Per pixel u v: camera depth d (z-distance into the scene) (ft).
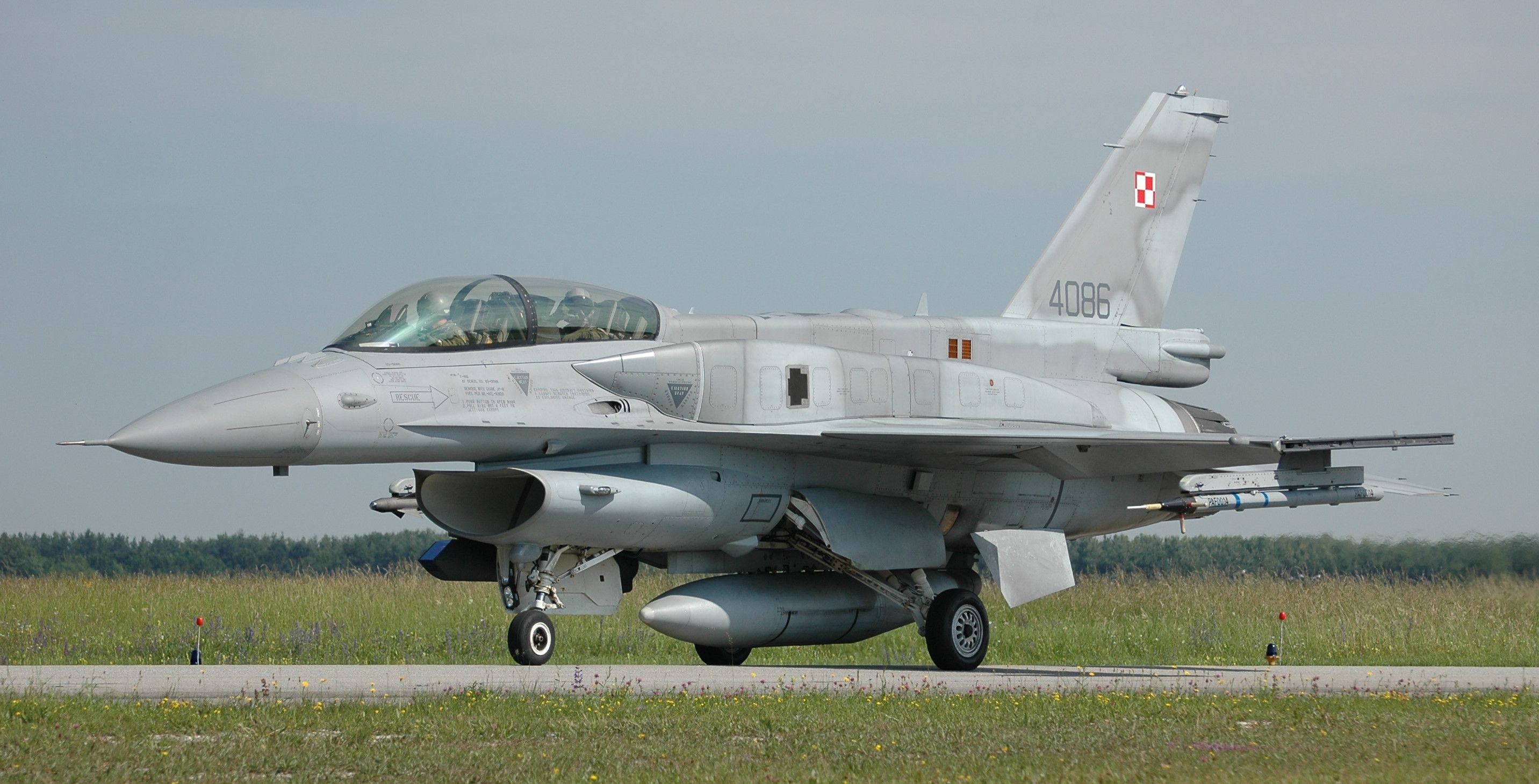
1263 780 86.48
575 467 170.09
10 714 100.89
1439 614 279.28
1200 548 588.09
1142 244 227.81
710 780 84.89
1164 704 125.29
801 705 119.85
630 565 190.08
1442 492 201.05
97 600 291.38
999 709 120.06
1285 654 232.32
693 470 172.86
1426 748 99.60
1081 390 210.79
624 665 181.06
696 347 173.58
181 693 122.11
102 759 86.94
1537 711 121.90
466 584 327.06
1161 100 232.12
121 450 144.36
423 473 166.61
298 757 89.40
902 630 267.39
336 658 207.00
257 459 151.74
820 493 182.29
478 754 91.97
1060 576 191.93
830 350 183.42
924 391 190.08
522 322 168.35
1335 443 165.17
